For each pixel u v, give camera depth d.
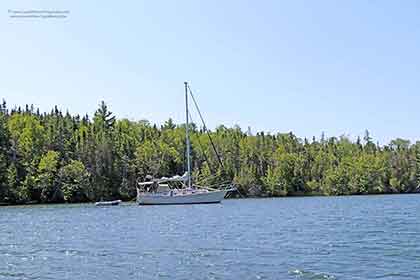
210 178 134.88
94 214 79.56
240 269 27.38
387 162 170.12
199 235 45.31
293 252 33.25
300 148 171.12
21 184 119.12
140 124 154.88
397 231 45.81
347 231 46.59
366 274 25.53
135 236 45.84
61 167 124.31
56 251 36.62
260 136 165.38
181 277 25.78
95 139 131.88
